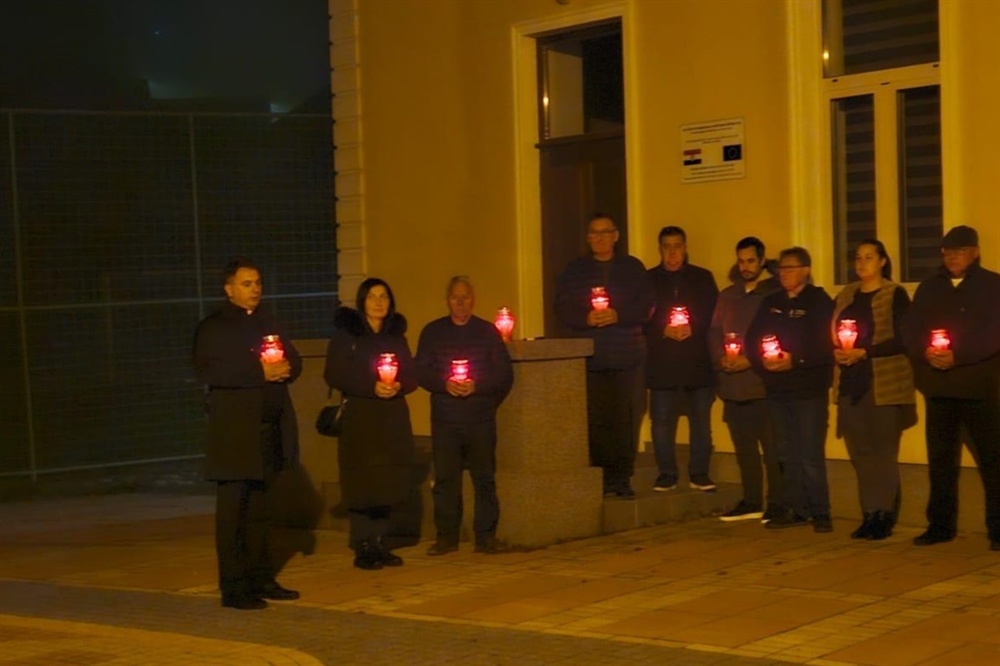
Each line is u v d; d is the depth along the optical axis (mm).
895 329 10609
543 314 13844
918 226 11500
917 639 7930
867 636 8031
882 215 11656
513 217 13812
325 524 12531
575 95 13672
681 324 11641
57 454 17109
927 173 11422
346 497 10539
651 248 12820
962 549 10344
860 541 10742
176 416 17703
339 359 10359
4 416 16859
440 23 14305
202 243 17844
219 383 9305
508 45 13766
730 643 7992
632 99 12867
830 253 11945
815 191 11906
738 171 12250
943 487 10453
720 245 12391
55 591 10609
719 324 11648
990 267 10945
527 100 13766
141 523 14391
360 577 10336
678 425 12773
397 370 10367
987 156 10930
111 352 17375
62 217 17141
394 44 14727
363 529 10602
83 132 17234
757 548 10641
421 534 11812
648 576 9859
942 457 10414
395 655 8086
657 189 12766
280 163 18250
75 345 17203
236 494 9484
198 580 10680
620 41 13281
